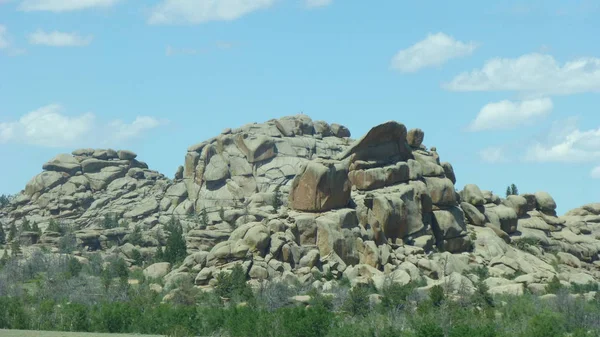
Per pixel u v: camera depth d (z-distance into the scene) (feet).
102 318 487.20
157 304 581.12
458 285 637.30
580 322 506.07
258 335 450.71
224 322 481.87
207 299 604.90
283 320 458.91
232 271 643.86
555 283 650.43
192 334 456.04
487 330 420.77
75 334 435.94
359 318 510.17
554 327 475.72
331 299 570.87
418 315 494.18
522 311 532.32
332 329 453.17
